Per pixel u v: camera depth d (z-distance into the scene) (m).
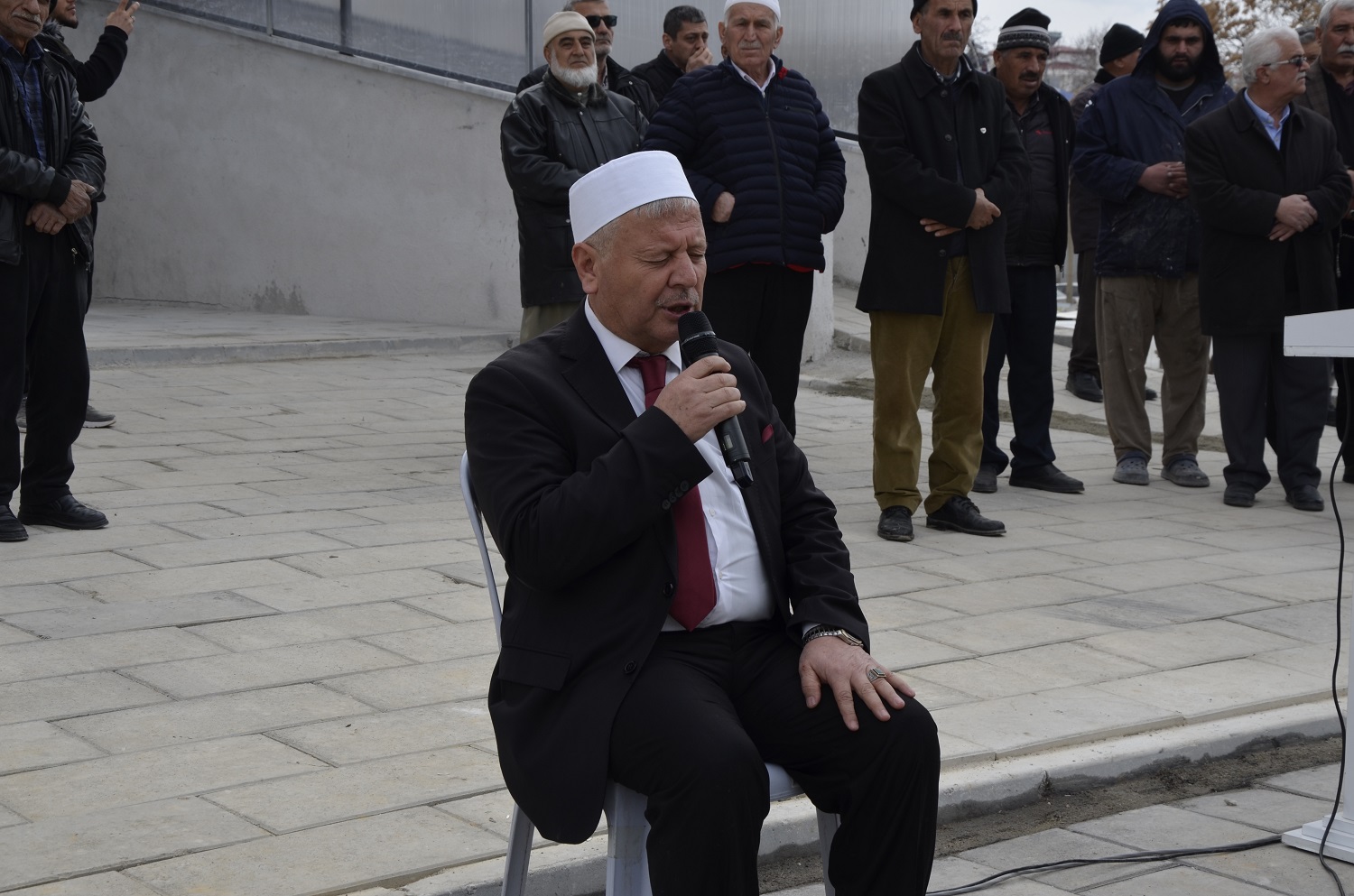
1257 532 6.69
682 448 2.51
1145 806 3.79
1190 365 7.76
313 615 4.79
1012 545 6.25
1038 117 7.36
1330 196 6.98
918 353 6.15
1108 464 8.39
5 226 5.38
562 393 2.71
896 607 5.20
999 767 3.78
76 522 5.79
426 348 11.77
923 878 2.56
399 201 13.20
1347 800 3.48
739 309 6.08
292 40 13.76
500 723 2.62
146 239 15.10
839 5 13.09
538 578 2.55
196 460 7.27
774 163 6.02
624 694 2.52
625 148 6.78
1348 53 7.50
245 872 3.01
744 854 2.37
